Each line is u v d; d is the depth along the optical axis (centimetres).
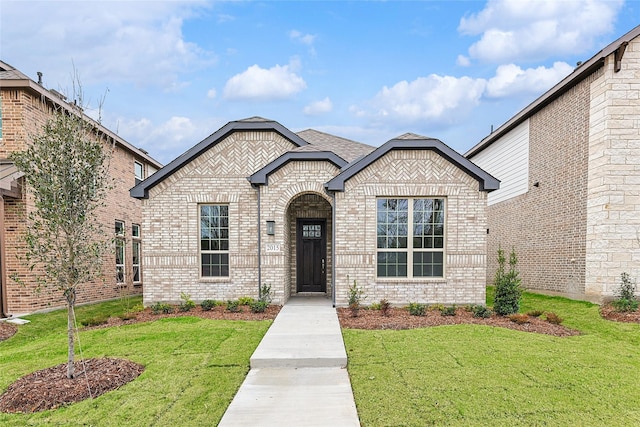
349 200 977
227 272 1062
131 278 1519
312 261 1224
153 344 634
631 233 972
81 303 1173
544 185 1290
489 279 1744
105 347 625
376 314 880
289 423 378
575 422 377
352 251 973
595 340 671
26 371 521
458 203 972
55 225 463
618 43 959
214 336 676
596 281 1006
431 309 920
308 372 520
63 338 696
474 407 405
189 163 1064
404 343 628
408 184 973
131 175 1548
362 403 419
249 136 1074
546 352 584
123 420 384
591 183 1038
